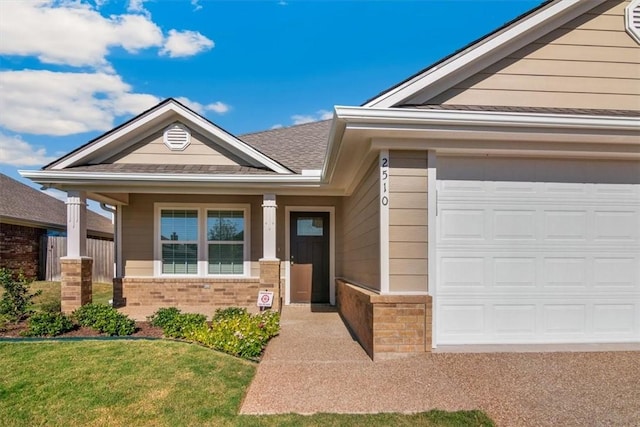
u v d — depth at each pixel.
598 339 5.54
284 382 4.39
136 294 10.18
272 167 9.16
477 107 5.46
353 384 4.29
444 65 5.42
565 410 3.62
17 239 15.66
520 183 5.54
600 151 5.39
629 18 5.73
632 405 3.70
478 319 5.42
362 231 7.05
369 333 5.33
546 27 5.67
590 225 5.61
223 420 3.55
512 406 3.70
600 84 5.67
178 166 9.45
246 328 5.96
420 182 5.28
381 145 5.19
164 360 4.98
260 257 10.43
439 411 3.64
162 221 10.40
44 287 13.68
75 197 8.55
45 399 3.96
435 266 5.27
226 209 10.48
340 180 8.19
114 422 3.55
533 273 5.50
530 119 4.93
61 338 5.96
